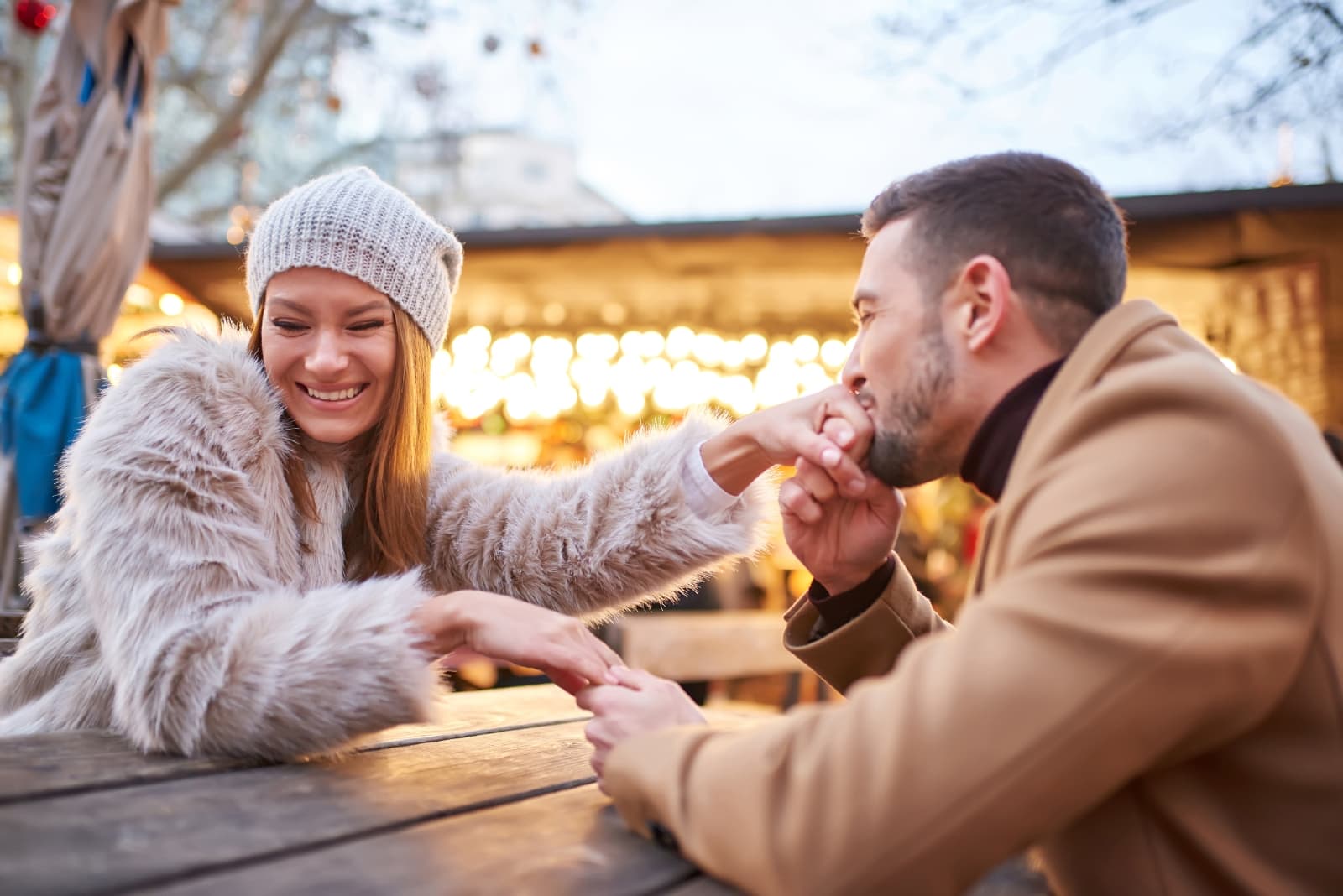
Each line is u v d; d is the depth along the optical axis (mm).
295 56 12070
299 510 1685
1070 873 985
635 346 7289
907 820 830
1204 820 910
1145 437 918
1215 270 5629
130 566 1368
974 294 1177
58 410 3707
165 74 11859
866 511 1487
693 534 1768
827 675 1553
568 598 1826
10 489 3713
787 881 866
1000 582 933
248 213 9469
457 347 7523
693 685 4734
